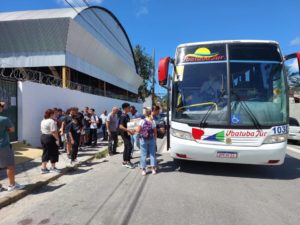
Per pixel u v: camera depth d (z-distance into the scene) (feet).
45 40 57.00
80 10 74.84
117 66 100.58
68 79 59.72
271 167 26.45
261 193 18.52
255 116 20.79
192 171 24.57
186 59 23.18
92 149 38.17
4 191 17.79
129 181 21.43
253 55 22.24
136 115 33.81
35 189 19.25
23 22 55.77
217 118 21.12
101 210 15.29
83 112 42.68
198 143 21.29
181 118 22.12
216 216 14.44
